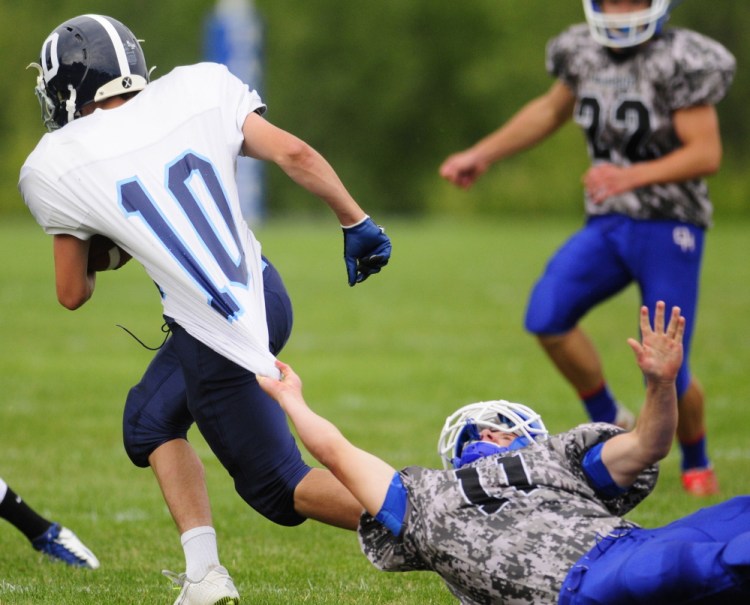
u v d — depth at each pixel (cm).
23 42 17162
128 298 5256
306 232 10244
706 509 1125
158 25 17550
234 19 10975
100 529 1850
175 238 1271
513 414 1255
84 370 3416
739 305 5003
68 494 2073
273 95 17838
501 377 3312
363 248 1322
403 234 10012
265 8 17912
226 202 1298
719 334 4147
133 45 1380
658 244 2120
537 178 14100
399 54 17838
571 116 2325
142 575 1584
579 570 1079
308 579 1573
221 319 1263
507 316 4728
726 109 15550
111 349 3841
